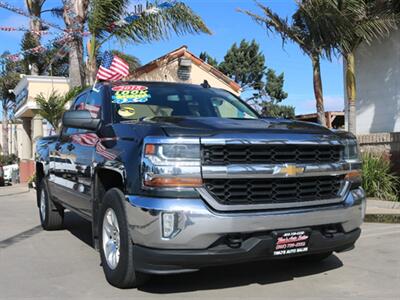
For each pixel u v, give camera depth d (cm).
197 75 1909
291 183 453
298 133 464
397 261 592
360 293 470
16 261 617
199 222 409
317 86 1250
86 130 604
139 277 465
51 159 762
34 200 1412
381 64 1309
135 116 554
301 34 1187
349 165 492
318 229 464
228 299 454
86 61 1576
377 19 1112
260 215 427
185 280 512
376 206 1044
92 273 554
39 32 1595
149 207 418
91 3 1466
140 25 1459
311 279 517
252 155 435
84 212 608
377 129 1328
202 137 423
